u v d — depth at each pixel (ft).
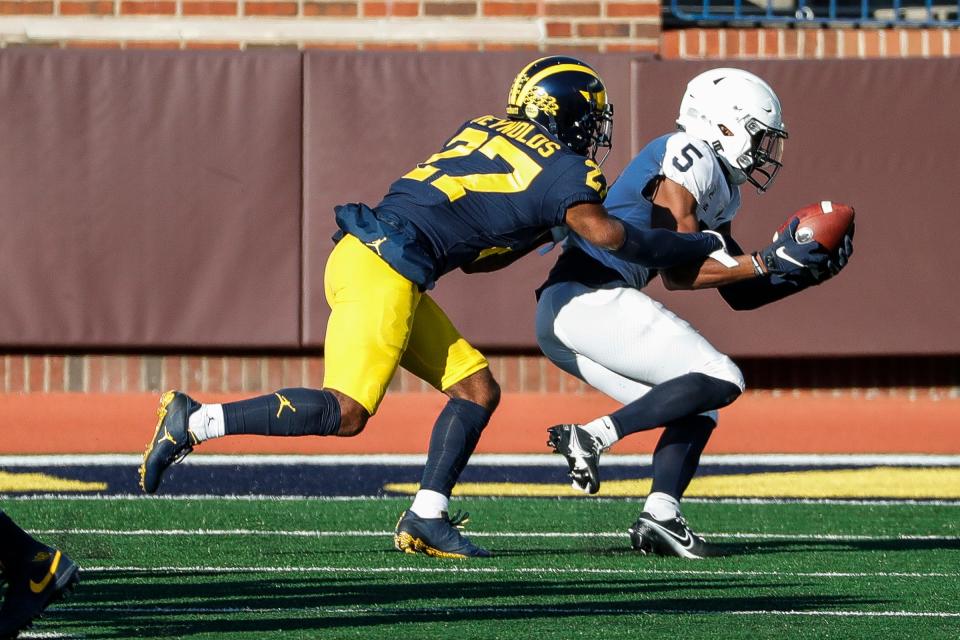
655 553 55.26
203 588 47.32
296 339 95.96
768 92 57.47
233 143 95.40
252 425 48.03
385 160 95.50
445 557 53.83
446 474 53.42
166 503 66.90
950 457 83.46
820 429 91.35
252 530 60.13
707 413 55.47
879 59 95.40
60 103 95.04
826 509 67.15
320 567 51.57
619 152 95.91
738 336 96.02
